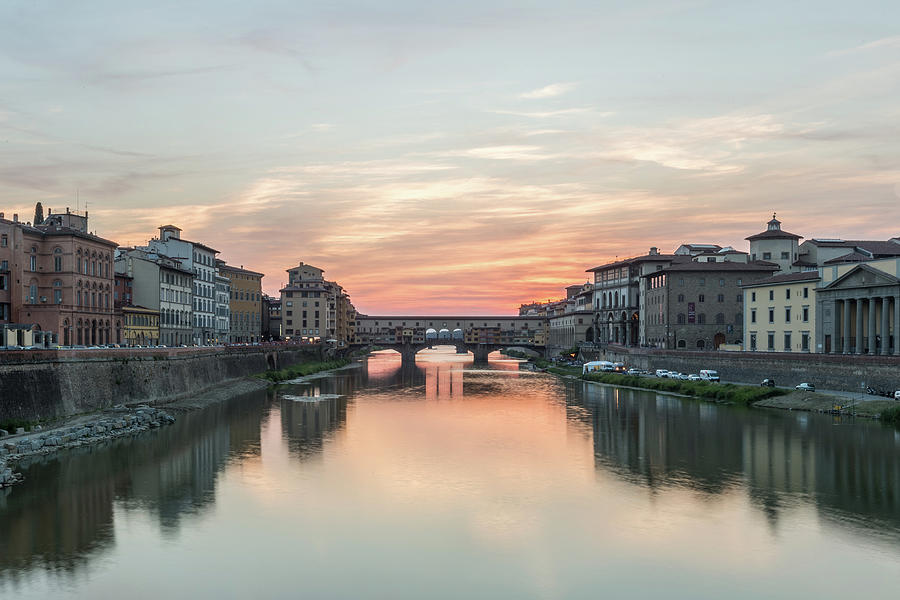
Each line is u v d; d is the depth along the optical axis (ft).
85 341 383.04
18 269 356.79
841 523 170.09
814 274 430.61
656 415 341.82
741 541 159.12
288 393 463.42
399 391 483.51
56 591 132.77
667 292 586.04
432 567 145.48
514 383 556.92
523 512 180.34
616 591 134.72
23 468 219.20
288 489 200.44
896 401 317.01
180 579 138.72
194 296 578.66
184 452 246.68
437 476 216.33
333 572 142.92
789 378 396.78
